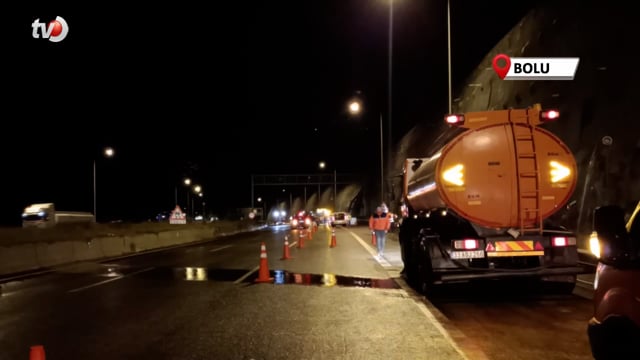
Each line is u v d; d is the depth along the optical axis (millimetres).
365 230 53375
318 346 7652
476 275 10930
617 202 17125
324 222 82438
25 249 19078
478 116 11133
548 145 11008
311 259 20812
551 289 11844
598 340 4531
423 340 7973
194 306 10891
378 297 11852
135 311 10461
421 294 12180
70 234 27000
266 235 47062
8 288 14047
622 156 17312
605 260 4344
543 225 11414
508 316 9680
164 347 7699
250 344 7805
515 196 10953
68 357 7250
